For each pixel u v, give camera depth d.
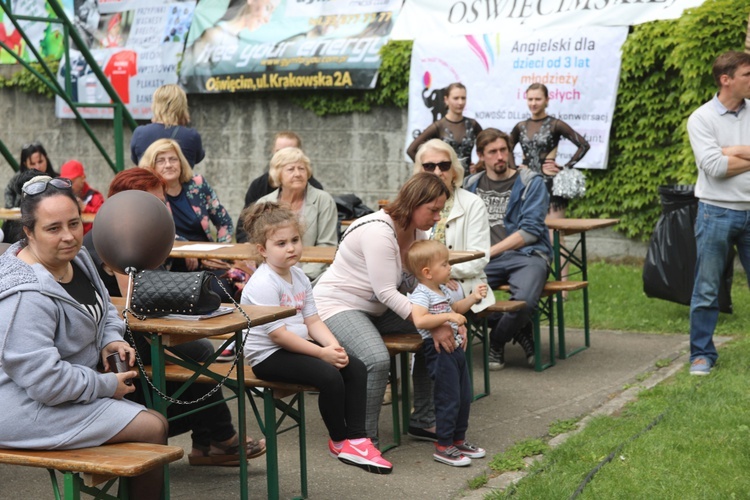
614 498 4.10
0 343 3.27
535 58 10.63
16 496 4.48
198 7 13.62
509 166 7.18
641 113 10.14
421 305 4.76
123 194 4.01
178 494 4.47
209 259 6.07
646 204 10.30
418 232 5.15
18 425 3.35
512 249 6.83
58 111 14.98
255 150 13.27
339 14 12.30
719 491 4.13
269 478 4.26
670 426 5.08
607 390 6.14
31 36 15.08
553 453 4.74
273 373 4.39
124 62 14.27
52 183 3.48
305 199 6.56
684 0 9.81
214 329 3.68
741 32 9.16
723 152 5.97
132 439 3.49
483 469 4.76
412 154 9.57
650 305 8.52
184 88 13.60
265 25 12.93
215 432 4.78
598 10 10.32
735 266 9.50
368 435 4.88
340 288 5.09
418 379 5.34
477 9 11.17
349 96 12.23
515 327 6.59
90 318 3.55
